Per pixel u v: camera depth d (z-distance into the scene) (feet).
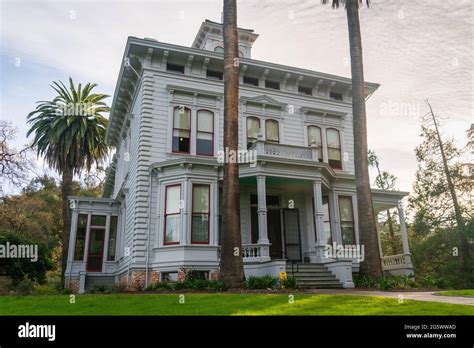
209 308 23.15
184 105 63.10
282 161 56.44
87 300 27.99
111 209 75.82
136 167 59.67
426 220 95.14
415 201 98.58
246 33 83.56
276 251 63.41
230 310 22.33
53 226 130.41
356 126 55.01
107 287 52.60
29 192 132.98
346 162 72.28
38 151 92.07
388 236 130.72
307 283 48.70
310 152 60.90
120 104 75.97
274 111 69.56
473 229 84.07
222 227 41.27
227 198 41.75
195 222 55.01
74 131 88.94
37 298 30.30
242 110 67.15
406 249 67.46
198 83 64.95
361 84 56.34
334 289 44.70
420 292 39.86
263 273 49.01
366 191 52.03
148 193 57.00
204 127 63.52
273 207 65.57
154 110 60.95
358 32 58.44
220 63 66.74
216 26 80.38
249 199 63.72
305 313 21.42
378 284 45.52
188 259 52.29
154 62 63.16
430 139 98.73
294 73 70.59
